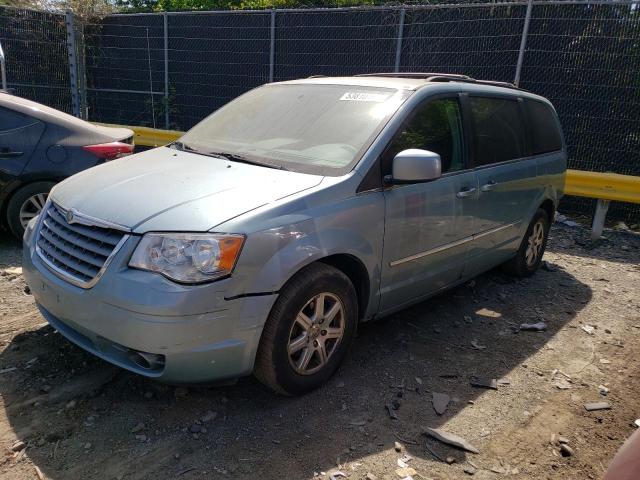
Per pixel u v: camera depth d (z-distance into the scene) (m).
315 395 3.37
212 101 11.15
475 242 4.50
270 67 10.24
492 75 8.62
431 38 8.96
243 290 2.84
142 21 11.42
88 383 3.31
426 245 3.94
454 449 2.99
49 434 2.88
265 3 13.09
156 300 2.68
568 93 8.20
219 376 2.91
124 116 12.09
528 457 2.98
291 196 3.12
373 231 3.46
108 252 2.88
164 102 11.41
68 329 3.20
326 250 3.16
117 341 2.80
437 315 4.69
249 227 2.87
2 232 6.09
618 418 3.38
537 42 8.21
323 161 3.53
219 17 10.66
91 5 11.75
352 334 3.51
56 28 11.79
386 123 3.69
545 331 4.52
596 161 8.22
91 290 2.85
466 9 8.62
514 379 3.74
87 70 12.23
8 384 3.26
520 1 8.31
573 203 8.41
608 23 7.80
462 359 3.96
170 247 2.77
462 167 4.29
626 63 7.80
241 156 3.72
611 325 4.73
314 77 4.79
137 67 11.72
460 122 4.34
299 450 2.88
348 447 2.94
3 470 2.63
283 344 3.06
